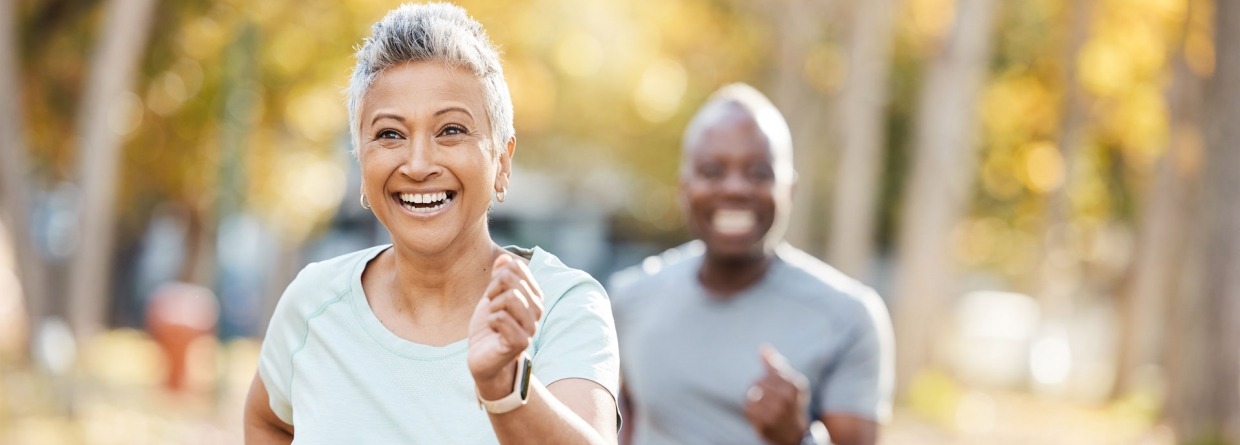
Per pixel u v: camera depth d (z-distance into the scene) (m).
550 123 24.86
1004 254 31.19
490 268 2.54
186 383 12.88
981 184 25.06
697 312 4.35
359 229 22.31
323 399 2.53
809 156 18.56
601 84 21.66
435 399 2.45
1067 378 24.34
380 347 2.50
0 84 12.13
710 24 19.33
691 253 4.67
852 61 16.70
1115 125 21.39
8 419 9.66
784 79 18.22
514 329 2.11
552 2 17.08
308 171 20.11
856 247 16.83
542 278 2.49
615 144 26.80
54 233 19.75
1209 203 12.71
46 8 15.09
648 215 31.89
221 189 14.16
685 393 4.33
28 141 16.22
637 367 4.45
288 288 2.68
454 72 2.43
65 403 10.41
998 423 16.23
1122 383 22.14
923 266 16.48
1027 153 22.78
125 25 12.91
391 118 2.42
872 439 4.21
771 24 18.52
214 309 14.67
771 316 4.27
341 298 2.57
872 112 16.75
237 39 13.70
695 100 22.27
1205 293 12.74
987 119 22.30
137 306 27.72
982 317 32.62
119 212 21.44
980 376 25.88
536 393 2.17
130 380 13.02
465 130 2.43
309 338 2.60
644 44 19.69
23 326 12.05
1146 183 22.98
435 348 2.47
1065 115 19.53
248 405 2.81
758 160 4.36
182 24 15.38
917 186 16.55
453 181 2.43
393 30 2.44
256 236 25.45
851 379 4.23
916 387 16.58
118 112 13.28
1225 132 12.49
